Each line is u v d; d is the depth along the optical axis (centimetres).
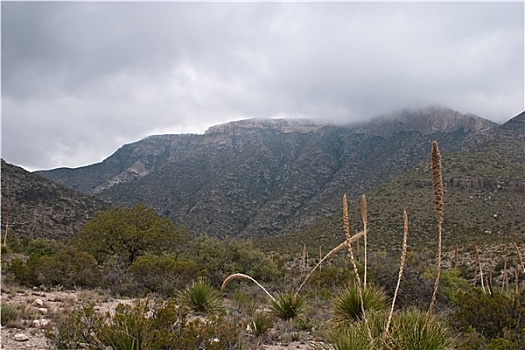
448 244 4466
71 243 3203
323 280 1775
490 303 945
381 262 1750
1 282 1619
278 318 1156
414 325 624
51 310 1137
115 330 682
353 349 598
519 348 779
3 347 764
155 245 3030
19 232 4628
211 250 2595
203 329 736
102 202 6912
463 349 746
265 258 2644
